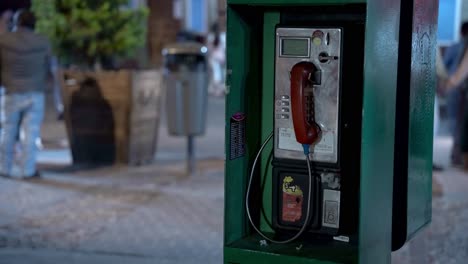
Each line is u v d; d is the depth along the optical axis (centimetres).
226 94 353
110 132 929
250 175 375
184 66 847
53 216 698
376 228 347
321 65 344
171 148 1088
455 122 955
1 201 746
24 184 816
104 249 604
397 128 377
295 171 361
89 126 932
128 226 668
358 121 357
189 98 850
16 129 838
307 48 345
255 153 380
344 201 356
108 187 815
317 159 353
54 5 1031
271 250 356
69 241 624
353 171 360
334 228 358
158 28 2048
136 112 925
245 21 362
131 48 1078
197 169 920
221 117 1425
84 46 1052
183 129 862
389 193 362
